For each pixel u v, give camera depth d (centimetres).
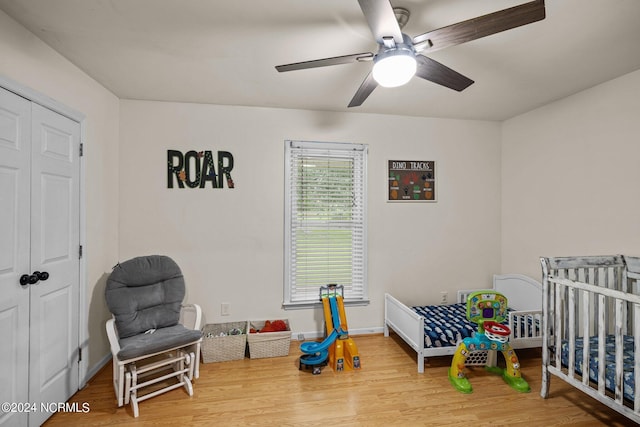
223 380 230
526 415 191
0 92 154
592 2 149
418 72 167
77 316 214
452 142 335
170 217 283
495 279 334
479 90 257
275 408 197
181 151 285
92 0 148
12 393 161
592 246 249
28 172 172
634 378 154
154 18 163
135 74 228
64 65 203
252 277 297
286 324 295
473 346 225
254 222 297
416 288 327
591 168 250
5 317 158
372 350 281
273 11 156
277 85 248
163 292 241
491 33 134
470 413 193
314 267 309
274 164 301
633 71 221
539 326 262
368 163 318
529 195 308
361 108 302
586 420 186
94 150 236
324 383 226
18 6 153
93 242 234
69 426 179
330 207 312
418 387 221
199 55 201
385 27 132
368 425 181
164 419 186
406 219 325
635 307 151
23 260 168
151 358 239
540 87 250
